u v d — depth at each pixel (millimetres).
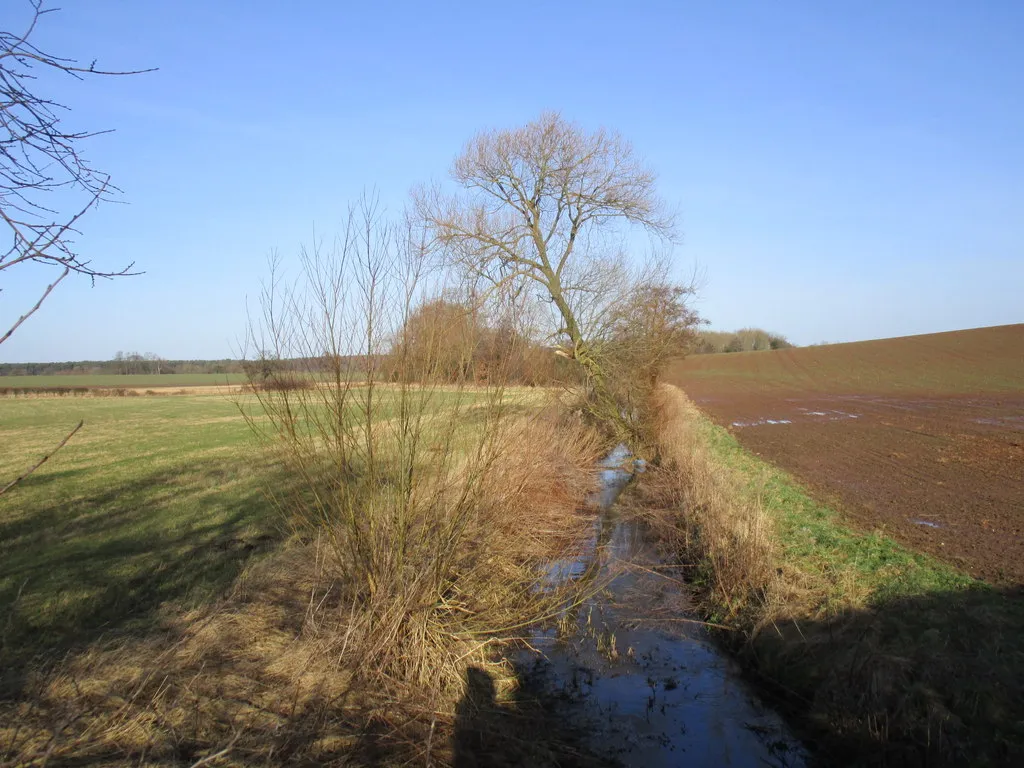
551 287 18688
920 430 24078
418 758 4719
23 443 22844
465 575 6762
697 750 5383
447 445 6227
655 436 19094
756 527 8523
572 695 6262
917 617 6156
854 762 5008
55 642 5930
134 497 12891
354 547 5949
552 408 13148
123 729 4383
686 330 19281
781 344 105062
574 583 9078
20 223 2426
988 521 10508
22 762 3979
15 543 9570
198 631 5770
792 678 6164
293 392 5785
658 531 11758
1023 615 6211
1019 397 37812
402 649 5711
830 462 17188
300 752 4418
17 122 2621
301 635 5852
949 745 4523
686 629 7750
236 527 10258
